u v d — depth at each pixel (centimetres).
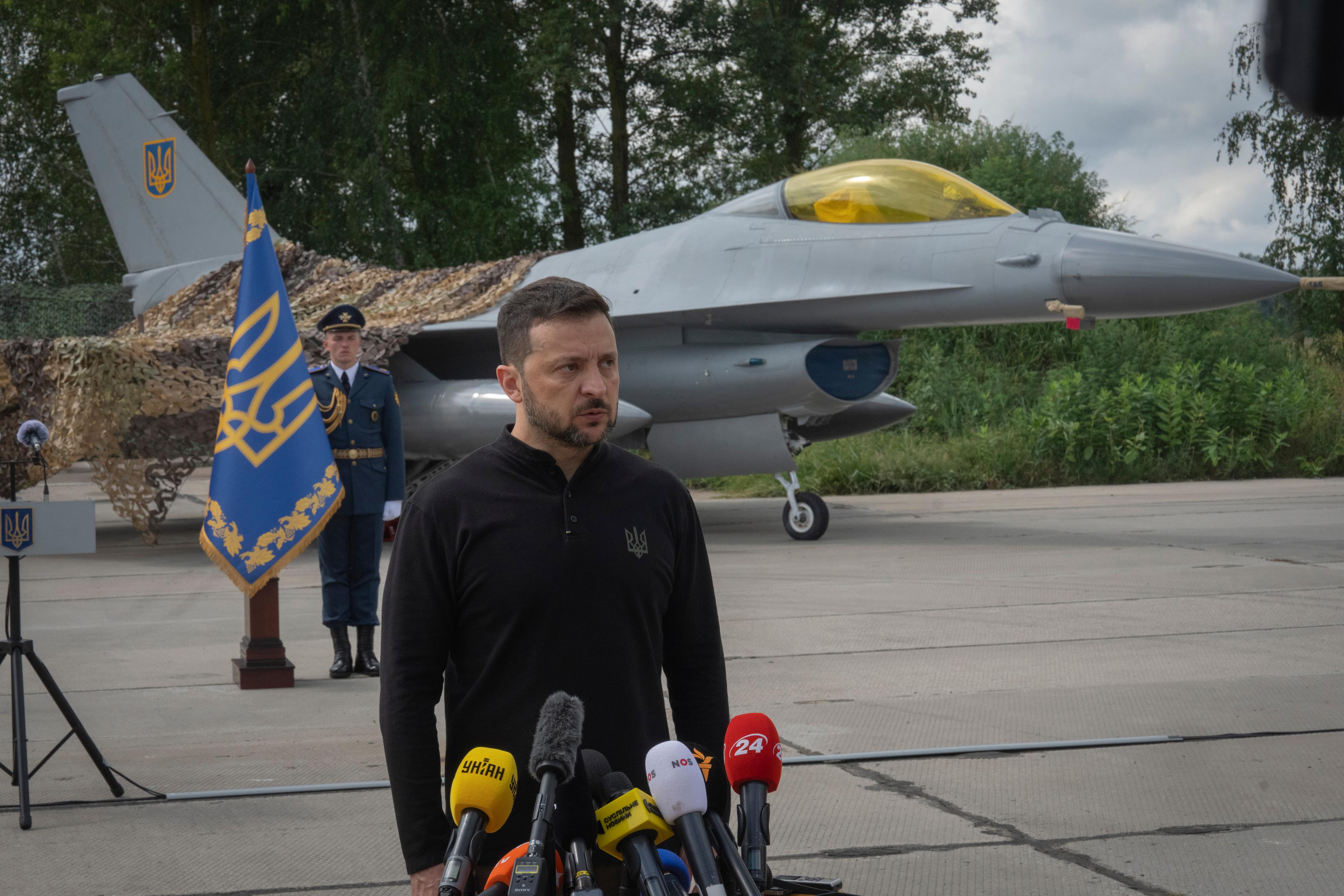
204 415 1203
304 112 2931
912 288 1141
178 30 3056
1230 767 425
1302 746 451
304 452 575
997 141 2589
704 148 3519
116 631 756
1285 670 584
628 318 1254
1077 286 1066
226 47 3002
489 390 1266
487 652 204
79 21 2975
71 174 3266
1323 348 2464
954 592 847
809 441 1295
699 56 3259
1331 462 2072
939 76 3475
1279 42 88
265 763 443
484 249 2894
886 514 1476
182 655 675
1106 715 501
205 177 1759
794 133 3416
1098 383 2116
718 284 1237
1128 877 321
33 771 385
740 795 160
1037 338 2303
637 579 206
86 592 934
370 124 2809
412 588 207
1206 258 1050
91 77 2911
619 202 3434
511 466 208
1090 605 782
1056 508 1512
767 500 1788
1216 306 1057
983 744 458
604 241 3381
